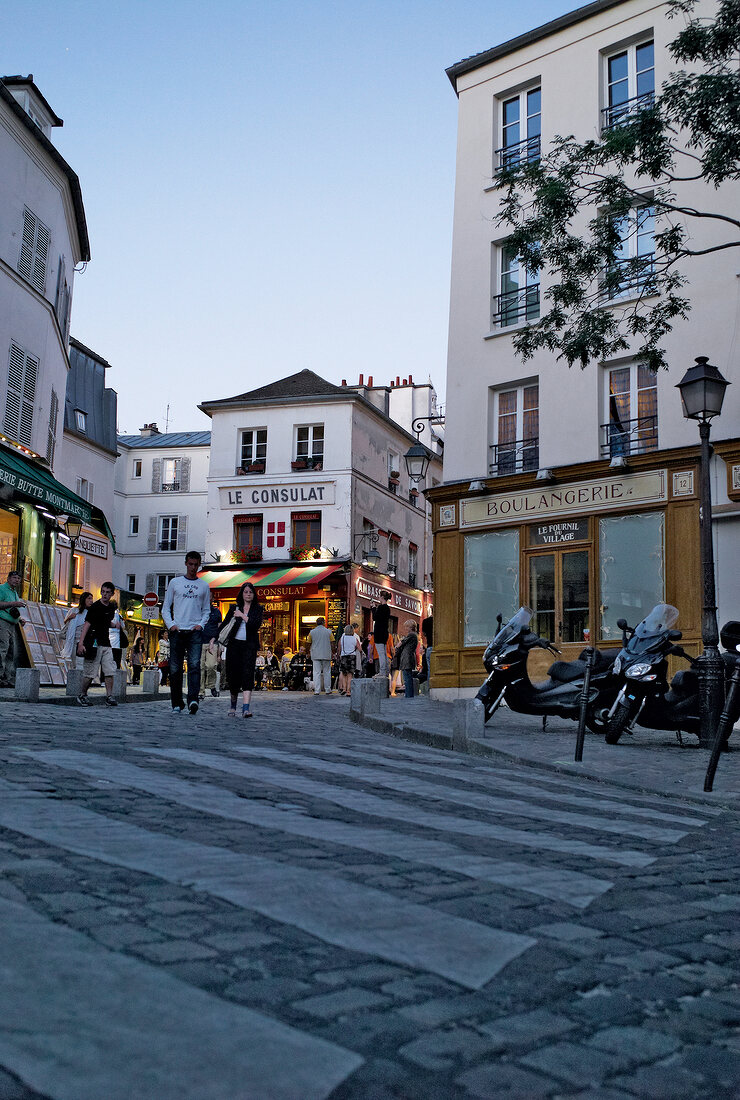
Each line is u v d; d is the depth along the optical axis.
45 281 25.20
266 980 2.80
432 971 3.02
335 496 40.22
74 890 3.53
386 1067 2.30
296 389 42.06
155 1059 2.21
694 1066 2.47
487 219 22.03
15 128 23.31
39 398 25.17
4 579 23.77
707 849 5.82
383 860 4.53
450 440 21.84
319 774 7.56
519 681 12.94
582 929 3.66
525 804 7.10
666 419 18.62
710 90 12.90
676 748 12.06
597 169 20.03
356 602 39.72
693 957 3.42
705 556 12.14
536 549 20.09
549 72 21.44
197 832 4.77
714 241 18.42
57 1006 2.45
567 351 14.56
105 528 24.08
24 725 9.55
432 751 10.96
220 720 12.62
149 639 43.31
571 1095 2.24
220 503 41.50
